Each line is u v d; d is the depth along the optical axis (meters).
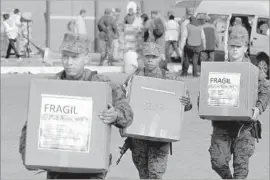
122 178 10.68
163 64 10.02
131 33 29.95
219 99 8.55
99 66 29.22
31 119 5.94
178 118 8.45
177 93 8.48
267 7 27.48
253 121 8.73
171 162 11.77
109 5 35.75
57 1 34.44
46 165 5.92
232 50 8.81
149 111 8.42
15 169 11.24
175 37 30.20
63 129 5.93
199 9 29.81
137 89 8.43
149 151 8.80
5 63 30.38
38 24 34.47
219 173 8.98
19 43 32.38
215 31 27.33
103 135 5.92
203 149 12.86
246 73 8.51
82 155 5.91
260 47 27.09
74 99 5.94
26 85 23.66
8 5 33.84
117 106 6.07
